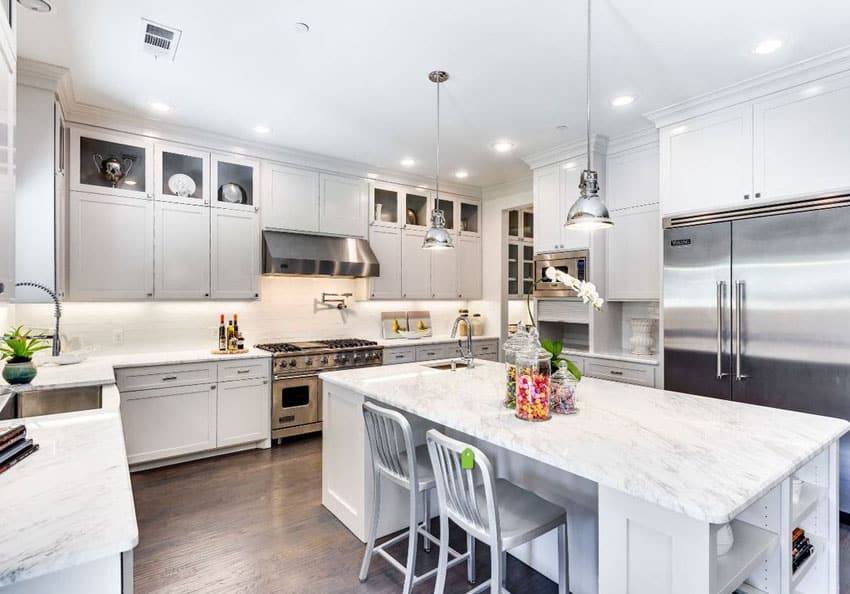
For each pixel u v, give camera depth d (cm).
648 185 390
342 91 315
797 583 163
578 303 436
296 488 324
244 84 305
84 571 91
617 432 166
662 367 357
